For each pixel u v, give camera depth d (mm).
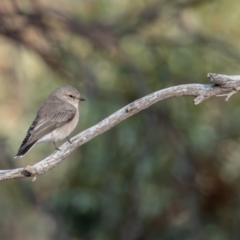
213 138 14898
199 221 14594
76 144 9203
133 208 14898
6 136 16734
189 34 15891
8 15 16297
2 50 18062
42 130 11266
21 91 17281
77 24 16203
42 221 18016
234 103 15055
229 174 14844
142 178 14812
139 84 15297
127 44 16531
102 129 9305
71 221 15258
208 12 15961
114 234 14961
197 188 14820
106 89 15516
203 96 9320
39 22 16516
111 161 15062
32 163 16562
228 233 14578
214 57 15664
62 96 11930
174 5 16141
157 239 14750
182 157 14859
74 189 15297
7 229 17938
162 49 15914
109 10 16609
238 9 15781
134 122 15117
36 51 16406
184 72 15531
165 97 9367
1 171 8859
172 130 15062
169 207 14828
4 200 17516
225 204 14766
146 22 16422
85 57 17234
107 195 15031
